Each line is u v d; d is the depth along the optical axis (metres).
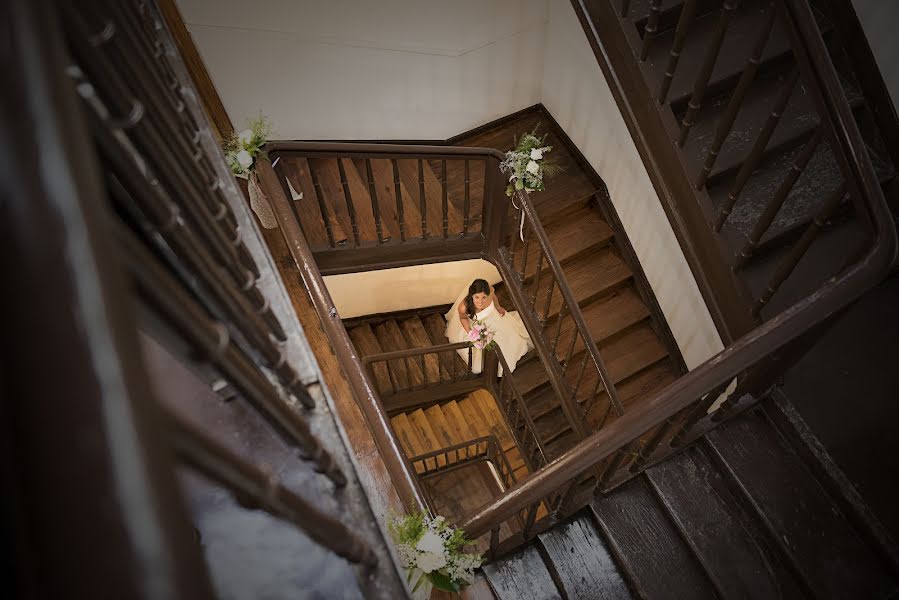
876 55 3.22
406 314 6.16
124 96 0.83
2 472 0.42
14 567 0.41
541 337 4.69
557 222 5.50
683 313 4.85
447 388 5.68
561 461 2.30
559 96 5.43
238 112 4.77
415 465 5.77
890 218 2.22
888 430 2.84
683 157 3.19
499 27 5.00
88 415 0.43
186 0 4.07
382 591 1.18
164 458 0.46
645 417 2.23
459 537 2.29
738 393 2.91
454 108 5.48
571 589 2.74
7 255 0.44
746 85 2.59
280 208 3.24
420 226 4.95
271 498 0.82
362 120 5.24
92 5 0.88
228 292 0.98
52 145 0.47
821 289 2.22
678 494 2.86
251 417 1.27
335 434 1.30
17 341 0.44
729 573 2.67
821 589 2.57
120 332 0.45
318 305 2.92
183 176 1.00
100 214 0.48
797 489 2.80
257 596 1.15
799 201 3.17
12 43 0.49
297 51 4.58
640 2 3.41
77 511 0.42
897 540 2.60
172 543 0.43
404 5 4.61
